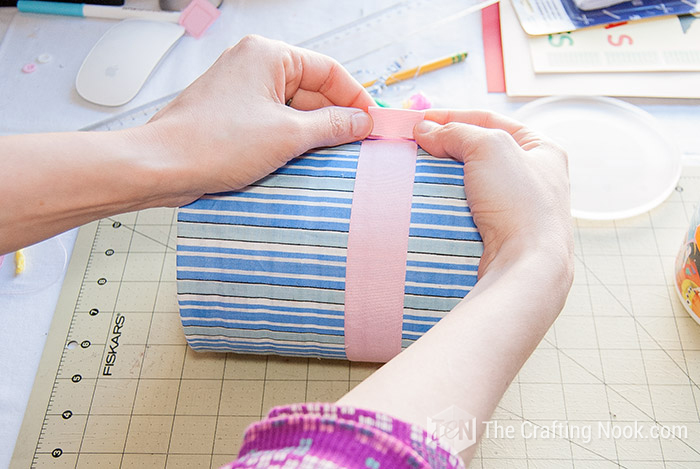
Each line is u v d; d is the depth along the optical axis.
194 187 0.54
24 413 0.63
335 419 0.29
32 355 0.67
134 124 0.82
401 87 0.84
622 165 0.76
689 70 0.81
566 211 0.51
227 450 0.61
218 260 0.55
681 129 0.79
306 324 0.56
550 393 0.63
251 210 0.55
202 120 0.54
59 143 0.49
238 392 0.64
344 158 0.58
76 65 0.87
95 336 0.68
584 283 0.69
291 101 0.65
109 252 0.73
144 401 0.64
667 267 0.70
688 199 0.74
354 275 0.53
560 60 0.83
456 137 0.55
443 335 0.40
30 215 0.49
